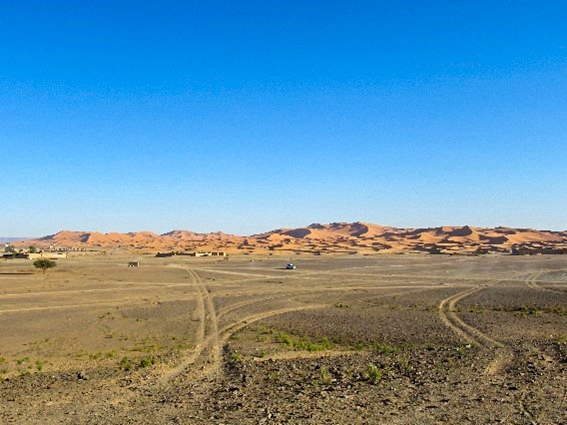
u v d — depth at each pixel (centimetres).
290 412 1298
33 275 8988
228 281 8012
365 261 14462
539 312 4188
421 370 1797
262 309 4725
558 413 1224
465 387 1506
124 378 1930
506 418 1195
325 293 6197
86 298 5716
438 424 1169
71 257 16750
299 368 1941
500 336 2988
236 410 1350
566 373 1662
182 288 6900
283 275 9312
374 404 1348
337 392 1493
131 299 5625
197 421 1264
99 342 3112
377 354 2325
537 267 11262
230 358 2394
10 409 1491
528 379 1585
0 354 2773
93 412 1422
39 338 3297
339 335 3234
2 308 4875
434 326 3522
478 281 7900
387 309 4641
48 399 1616
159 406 1454
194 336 3294
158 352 2691
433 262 13688
